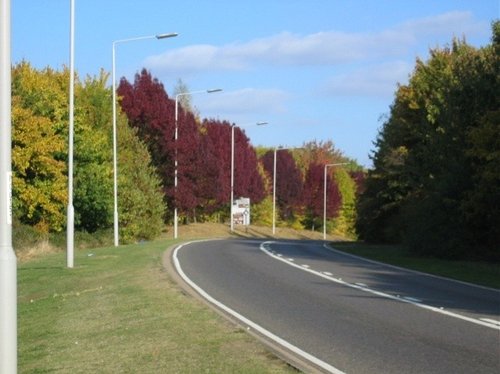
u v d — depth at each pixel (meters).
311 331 11.44
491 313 13.31
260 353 9.44
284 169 91.25
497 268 23.55
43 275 21.53
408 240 30.12
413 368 8.81
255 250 32.41
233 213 72.12
